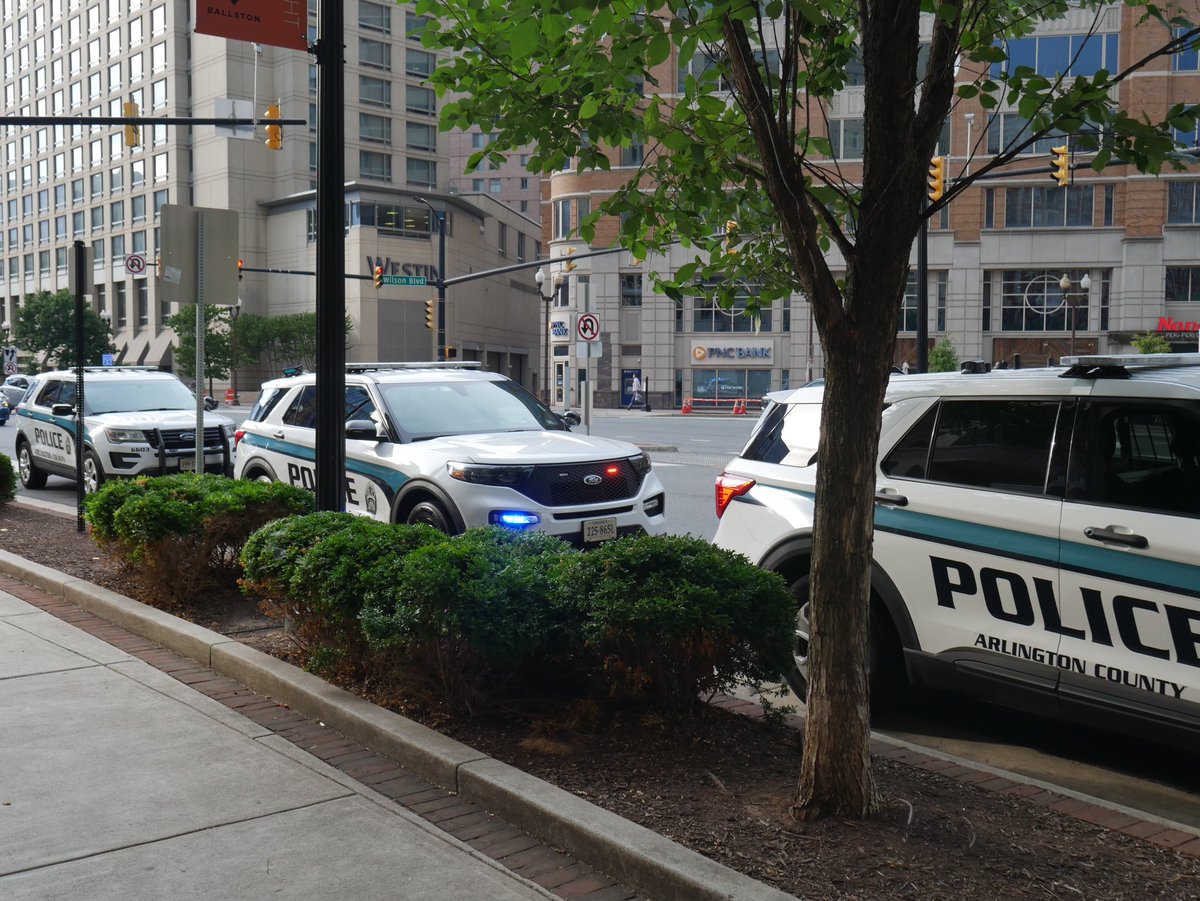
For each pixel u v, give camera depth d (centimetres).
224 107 1645
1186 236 4884
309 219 7019
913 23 376
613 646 482
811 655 402
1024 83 389
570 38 441
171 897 354
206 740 504
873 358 383
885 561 555
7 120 1512
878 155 380
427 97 7788
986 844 380
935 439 550
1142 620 457
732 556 512
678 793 423
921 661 539
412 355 7062
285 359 6956
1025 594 498
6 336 8644
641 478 898
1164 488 461
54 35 8794
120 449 1447
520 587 498
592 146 476
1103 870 363
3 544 1004
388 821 416
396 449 908
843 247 384
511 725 505
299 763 477
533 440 900
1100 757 526
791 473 623
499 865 380
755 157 504
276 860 381
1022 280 5122
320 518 627
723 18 385
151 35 7712
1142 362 518
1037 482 504
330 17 688
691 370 5653
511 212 8894
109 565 890
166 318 7644
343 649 567
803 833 384
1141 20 429
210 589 772
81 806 426
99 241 8481
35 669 616
